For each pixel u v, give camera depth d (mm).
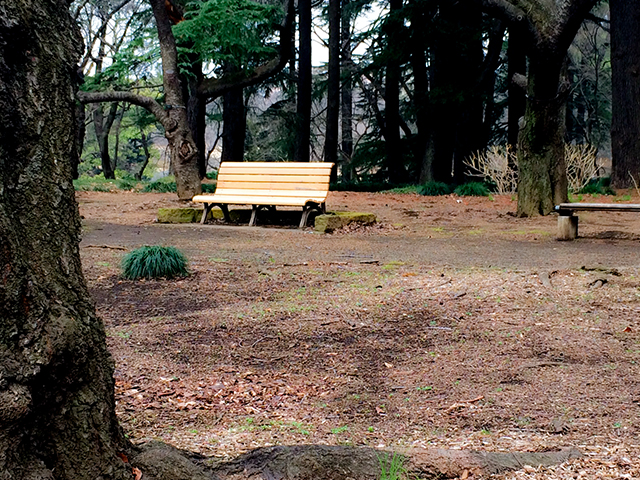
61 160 2254
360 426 3641
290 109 38312
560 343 5043
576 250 9914
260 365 4848
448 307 6230
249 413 3873
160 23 17172
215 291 7379
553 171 14547
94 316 2344
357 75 37312
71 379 2197
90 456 2254
